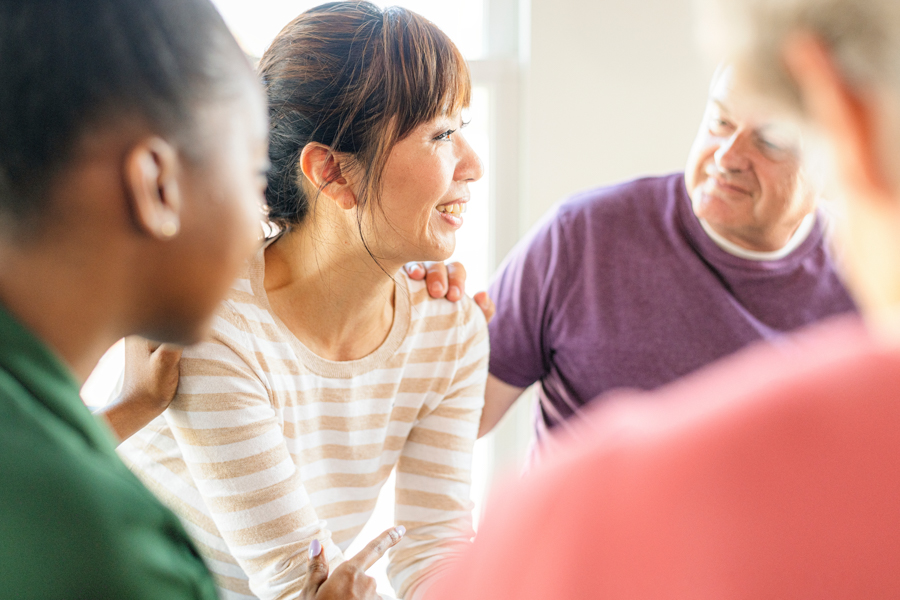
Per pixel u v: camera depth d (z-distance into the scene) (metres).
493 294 1.42
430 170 0.96
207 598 0.47
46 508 0.40
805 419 0.28
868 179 0.30
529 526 0.32
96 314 0.47
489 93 1.91
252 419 0.95
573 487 0.31
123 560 0.41
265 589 0.95
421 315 1.13
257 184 0.53
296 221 1.00
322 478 1.10
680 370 1.32
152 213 0.45
